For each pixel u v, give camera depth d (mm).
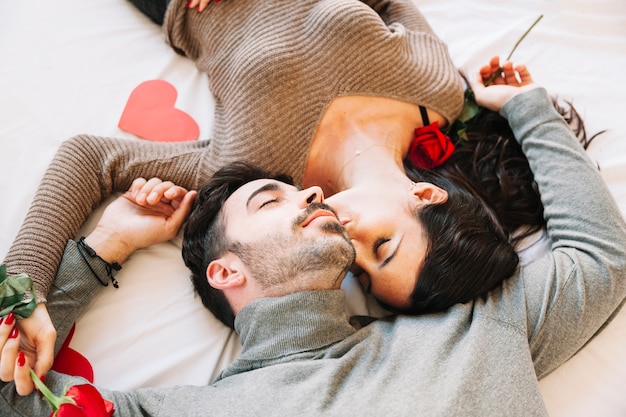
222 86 1115
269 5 1100
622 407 941
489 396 784
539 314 898
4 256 984
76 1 1274
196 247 954
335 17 1050
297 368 802
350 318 1009
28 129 1110
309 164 1079
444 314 919
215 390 809
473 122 1222
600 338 991
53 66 1184
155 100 1188
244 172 977
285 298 841
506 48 1315
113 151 1033
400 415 734
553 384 958
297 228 846
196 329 988
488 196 1097
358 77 1065
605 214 969
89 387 750
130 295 993
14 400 786
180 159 1044
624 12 1335
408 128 1127
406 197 982
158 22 1295
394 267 937
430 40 1203
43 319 846
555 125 1077
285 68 1024
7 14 1243
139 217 1010
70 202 962
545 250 1076
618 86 1249
